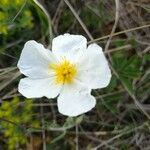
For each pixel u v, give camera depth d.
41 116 0.15
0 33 0.15
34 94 0.12
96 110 0.16
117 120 0.16
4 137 0.16
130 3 0.15
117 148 0.15
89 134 0.15
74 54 0.12
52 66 0.12
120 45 0.15
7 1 0.15
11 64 0.16
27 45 0.12
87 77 0.12
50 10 0.16
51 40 0.14
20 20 0.15
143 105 0.15
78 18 0.14
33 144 0.16
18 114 0.15
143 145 0.15
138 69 0.14
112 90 0.15
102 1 0.16
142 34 0.15
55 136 0.16
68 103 0.11
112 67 0.14
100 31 0.16
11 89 0.15
